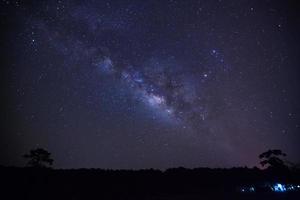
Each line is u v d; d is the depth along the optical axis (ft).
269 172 96.68
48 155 91.76
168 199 68.69
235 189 80.07
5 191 68.23
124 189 77.92
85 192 73.61
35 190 71.36
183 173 96.07
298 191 76.95
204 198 69.05
